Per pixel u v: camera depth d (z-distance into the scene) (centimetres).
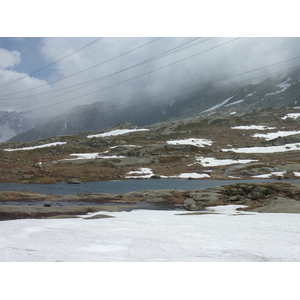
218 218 3862
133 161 15425
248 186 6581
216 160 16175
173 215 4366
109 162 15238
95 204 6006
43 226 3262
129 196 6900
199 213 4559
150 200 6406
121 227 3128
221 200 6016
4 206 5012
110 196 6944
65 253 1953
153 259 1792
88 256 1872
